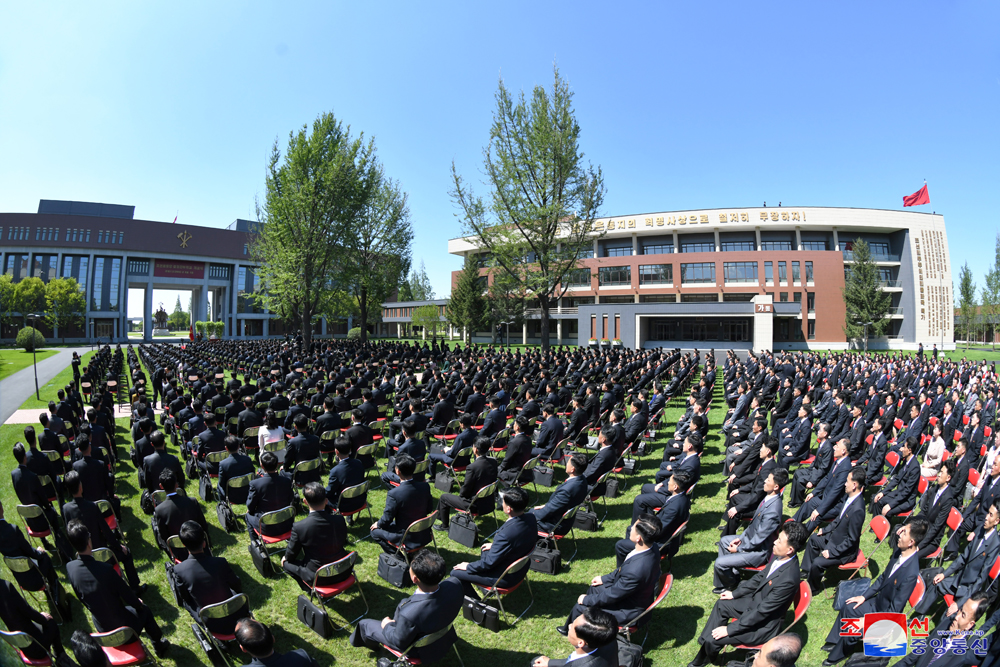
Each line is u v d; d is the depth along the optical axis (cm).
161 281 7462
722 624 437
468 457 817
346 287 3403
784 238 5609
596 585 460
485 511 654
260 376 1816
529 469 790
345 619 498
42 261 6888
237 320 7912
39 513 576
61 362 3491
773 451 662
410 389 1288
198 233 7625
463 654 448
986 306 5306
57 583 501
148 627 424
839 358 2381
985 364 1891
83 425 866
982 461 911
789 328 5156
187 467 929
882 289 5019
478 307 5328
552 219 2544
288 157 2966
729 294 5291
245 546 659
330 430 943
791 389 1251
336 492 635
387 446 955
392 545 561
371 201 3344
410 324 7619
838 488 619
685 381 1908
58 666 376
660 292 5528
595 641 302
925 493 671
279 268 3059
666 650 456
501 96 2517
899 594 435
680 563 626
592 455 1001
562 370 1788
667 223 5628
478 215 2648
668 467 802
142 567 598
